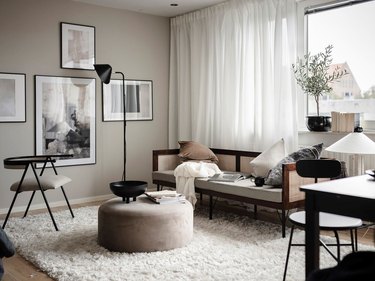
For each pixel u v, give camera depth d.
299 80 4.48
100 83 5.59
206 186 4.48
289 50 4.61
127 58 5.83
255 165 4.40
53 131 5.19
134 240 3.30
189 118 6.00
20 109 4.93
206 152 5.18
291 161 3.97
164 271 2.93
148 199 3.75
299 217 2.72
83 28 5.39
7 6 4.82
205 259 3.16
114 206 3.47
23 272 3.02
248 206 5.09
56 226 4.00
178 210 3.44
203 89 5.69
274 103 4.74
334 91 4.55
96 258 3.20
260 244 3.53
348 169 4.15
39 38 5.06
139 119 5.98
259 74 4.94
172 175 4.93
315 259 2.12
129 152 5.91
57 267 3.02
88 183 5.52
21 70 4.94
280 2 4.66
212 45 5.55
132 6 5.59
